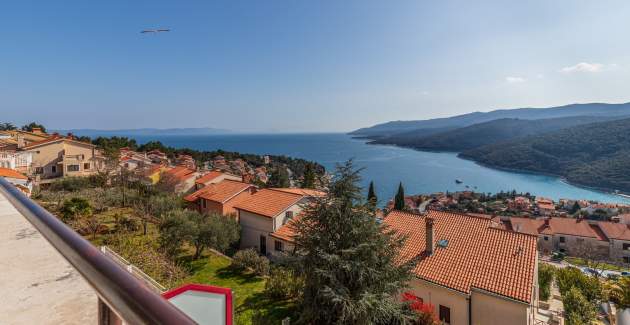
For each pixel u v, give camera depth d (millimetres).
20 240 2441
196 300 6176
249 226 25484
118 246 18656
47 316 1412
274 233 23438
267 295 15672
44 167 40562
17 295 1582
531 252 15711
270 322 13305
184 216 20750
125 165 40625
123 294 631
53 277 1805
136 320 554
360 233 12023
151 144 83875
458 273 15641
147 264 16469
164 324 474
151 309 534
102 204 27391
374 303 11203
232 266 19172
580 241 59094
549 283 23719
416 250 18016
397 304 11797
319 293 11391
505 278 14680
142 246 18688
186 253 20922
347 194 12422
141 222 23484
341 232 12391
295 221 13336
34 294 1604
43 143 40719
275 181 57625
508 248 16359
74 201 23531
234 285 16859
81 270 854
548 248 61062
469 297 14492
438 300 15391
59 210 23438
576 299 21984
